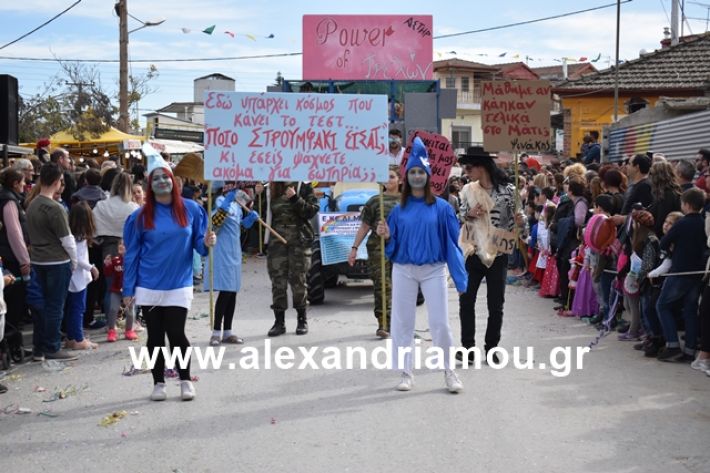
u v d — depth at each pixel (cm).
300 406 676
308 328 1023
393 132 1362
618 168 1129
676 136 1585
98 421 643
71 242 853
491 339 817
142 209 692
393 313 732
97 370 815
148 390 735
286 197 968
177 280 693
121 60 2578
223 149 845
